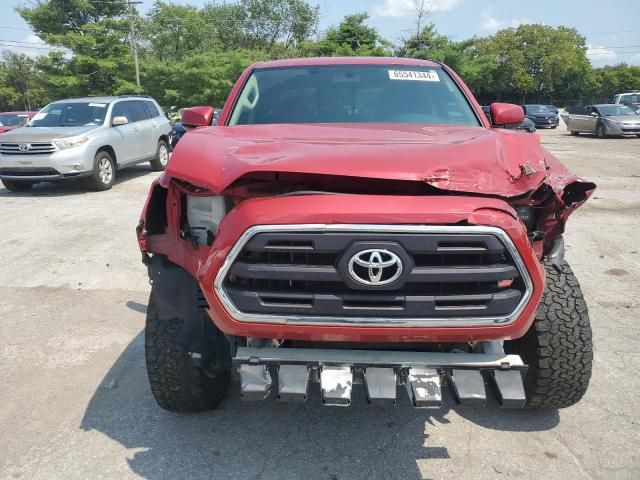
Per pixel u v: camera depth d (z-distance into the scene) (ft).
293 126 10.96
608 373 12.03
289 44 216.13
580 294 9.20
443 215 7.04
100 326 14.97
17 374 12.41
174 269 8.79
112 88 157.38
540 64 247.29
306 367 7.73
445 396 11.16
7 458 9.45
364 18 177.47
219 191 7.68
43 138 34.30
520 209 8.57
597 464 9.12
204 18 205.16
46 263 20.59
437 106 12.44
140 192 36.35
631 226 26.00
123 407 11.00
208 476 8.96
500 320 7.33
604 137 82.02
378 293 7.21
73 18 169.58
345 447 9.67
